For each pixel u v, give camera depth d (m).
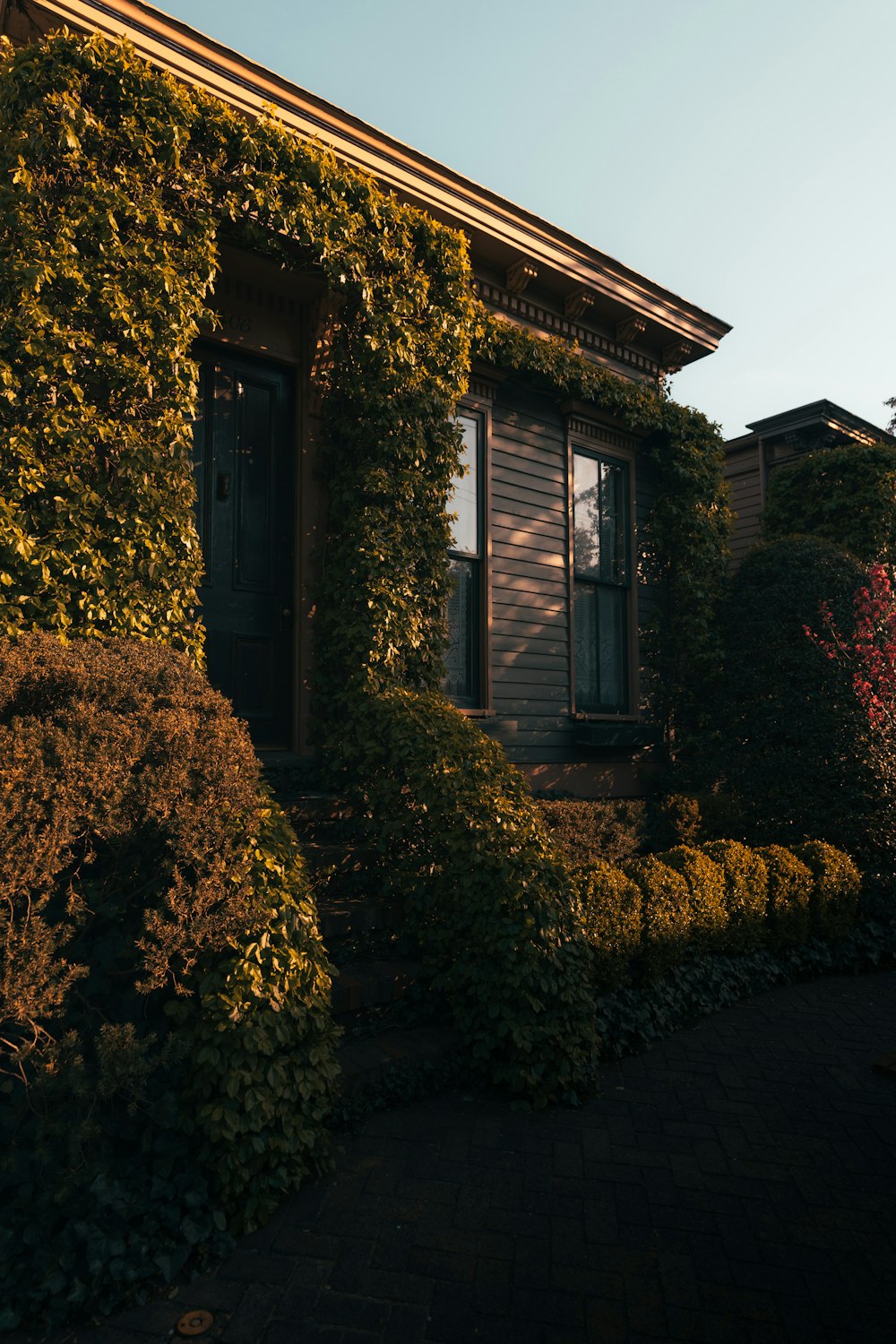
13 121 4.65
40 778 2.93
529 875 4.55
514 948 4.28
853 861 7.59
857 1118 4.04
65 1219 2.81
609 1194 3.32
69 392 4.58
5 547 4.24
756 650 9.01
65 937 2.98
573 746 8.77
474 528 8.11
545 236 8.27
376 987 4.48
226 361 6.49
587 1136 3.81
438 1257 2.90
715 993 5.75
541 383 8.55
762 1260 2.93
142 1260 2.71
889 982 6.50
